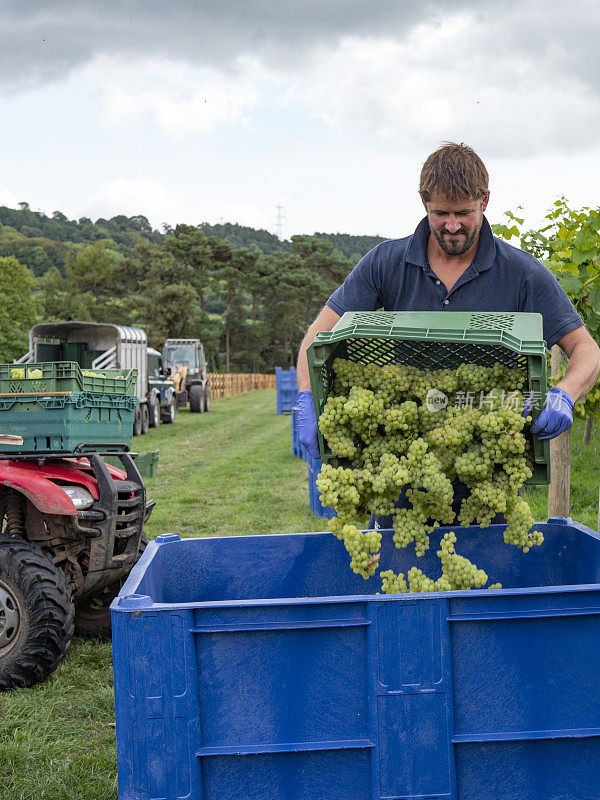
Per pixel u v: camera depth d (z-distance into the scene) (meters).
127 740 1.92
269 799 1.94
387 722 1.92
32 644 3.94
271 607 1.92
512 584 2.87
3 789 3.04
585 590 1.95
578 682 1.96
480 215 2.56
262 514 8.84
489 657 1.95
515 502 2.38
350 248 193.62
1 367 4.57
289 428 22.38
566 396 2.27
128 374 5.18
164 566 2.83
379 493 2.33
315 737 1.94
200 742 1.92
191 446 17.61
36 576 3.96
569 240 7.18
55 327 17.88
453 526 2.86
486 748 1.96
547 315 2.77
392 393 2.36
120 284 86.06
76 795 2.96
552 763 1.96
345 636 1.94
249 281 86.75
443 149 2.50
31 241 151.75
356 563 2.31
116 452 4.86
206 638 1.93
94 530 4.29
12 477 4.13
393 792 1.92
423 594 1.93
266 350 91.00
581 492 8.07
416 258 2.79
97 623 4.74
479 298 2.78
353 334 2.18
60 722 3.63
